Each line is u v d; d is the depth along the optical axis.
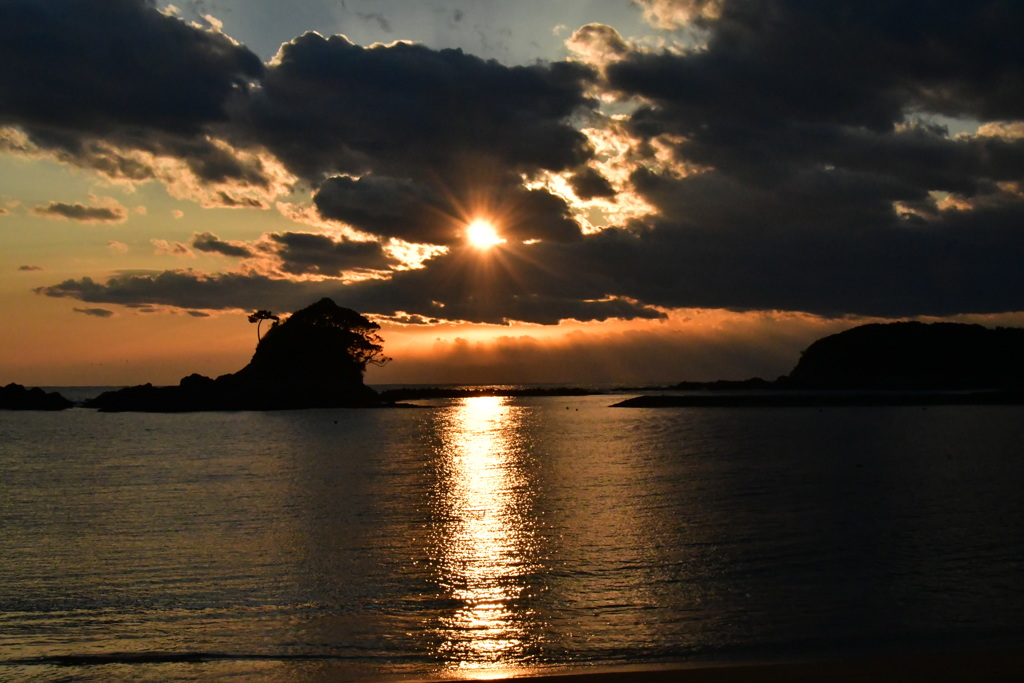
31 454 50.88
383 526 24.58
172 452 51.84
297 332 129.25
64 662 13.39
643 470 38.97
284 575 18.80
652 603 16.31
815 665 12.31
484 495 30.89
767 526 23.75
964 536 22.19
